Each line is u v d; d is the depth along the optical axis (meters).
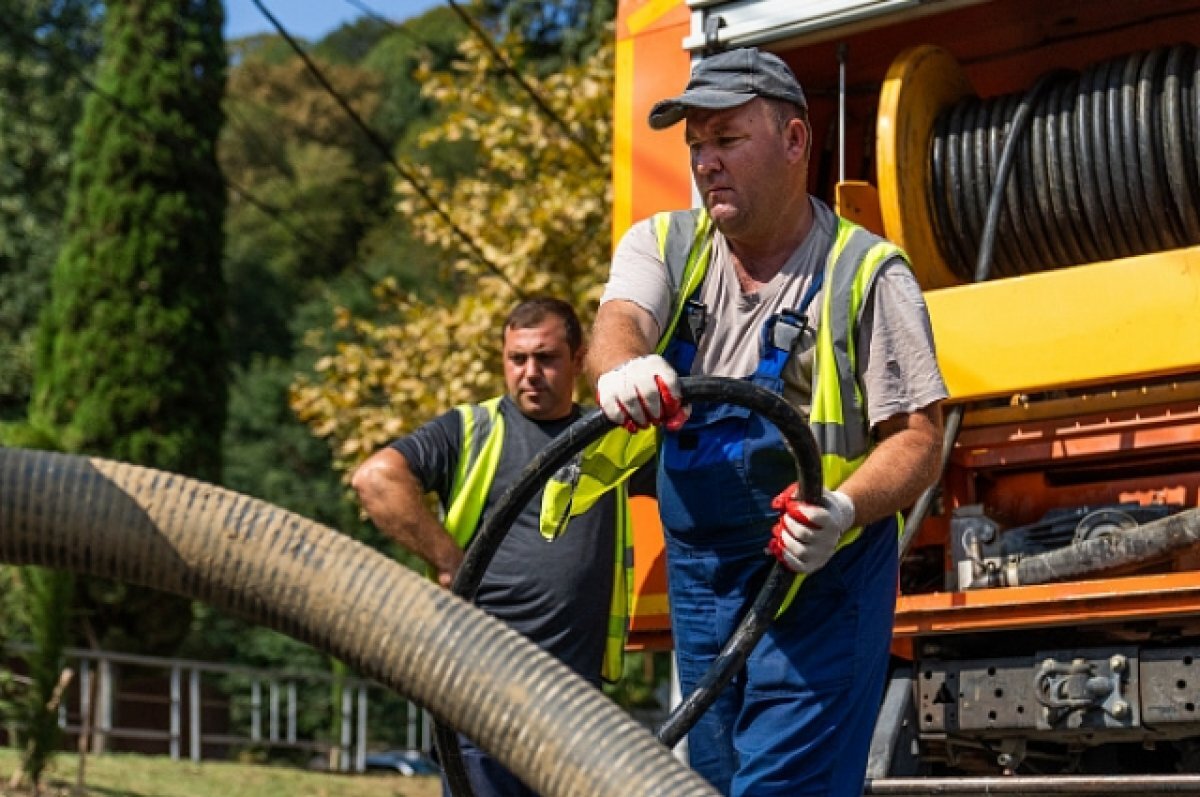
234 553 3.06
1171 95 5.73
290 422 38.81
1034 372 5.56
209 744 29.42
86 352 25.34
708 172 3.94
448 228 17.64
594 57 17.97
